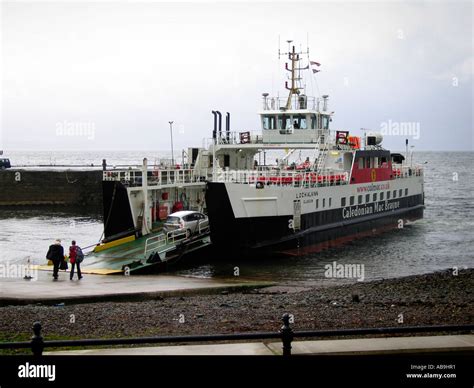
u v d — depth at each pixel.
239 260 43.38
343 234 53.19
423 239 57.16
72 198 93.25
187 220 43.88
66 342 13.80
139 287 32.00
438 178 164.00
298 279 38.41
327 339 18.30
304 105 56.50
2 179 91.69
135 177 48.88
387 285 32.56
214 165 48.59
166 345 18.05
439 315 23.62
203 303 27.34
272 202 44.22
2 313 24.67
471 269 39.53
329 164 54.72
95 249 42.81
